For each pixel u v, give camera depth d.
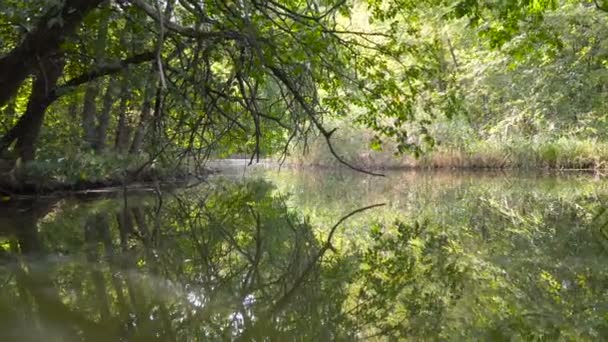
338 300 3.36
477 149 18.61
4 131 9.11
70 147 9.46
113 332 2.62
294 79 6.21
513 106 18.02
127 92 7.28
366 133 20.02
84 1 5.40
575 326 2.83
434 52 7.21
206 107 6.46
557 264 4.34
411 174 17.50
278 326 2.84
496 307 3.21
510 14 5.26
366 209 8.33
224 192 11.16
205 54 6.04
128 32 6.54
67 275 3.76
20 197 8.65
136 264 4.21
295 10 6.50
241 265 4.38
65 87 7.33
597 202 8.87
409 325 2.88
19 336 2.50
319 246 5.24
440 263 4.44
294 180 15.68
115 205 8.12
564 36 11.77
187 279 3.79
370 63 7.00
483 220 7.00
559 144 17.42
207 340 2.59
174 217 7.20
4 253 4.52
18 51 5.70
